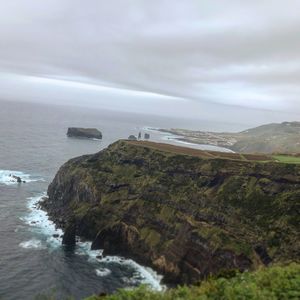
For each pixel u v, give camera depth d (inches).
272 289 697.0
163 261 3097.9
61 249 3307.1
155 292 700.7
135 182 3951.8
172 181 3713.1
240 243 2849.4
